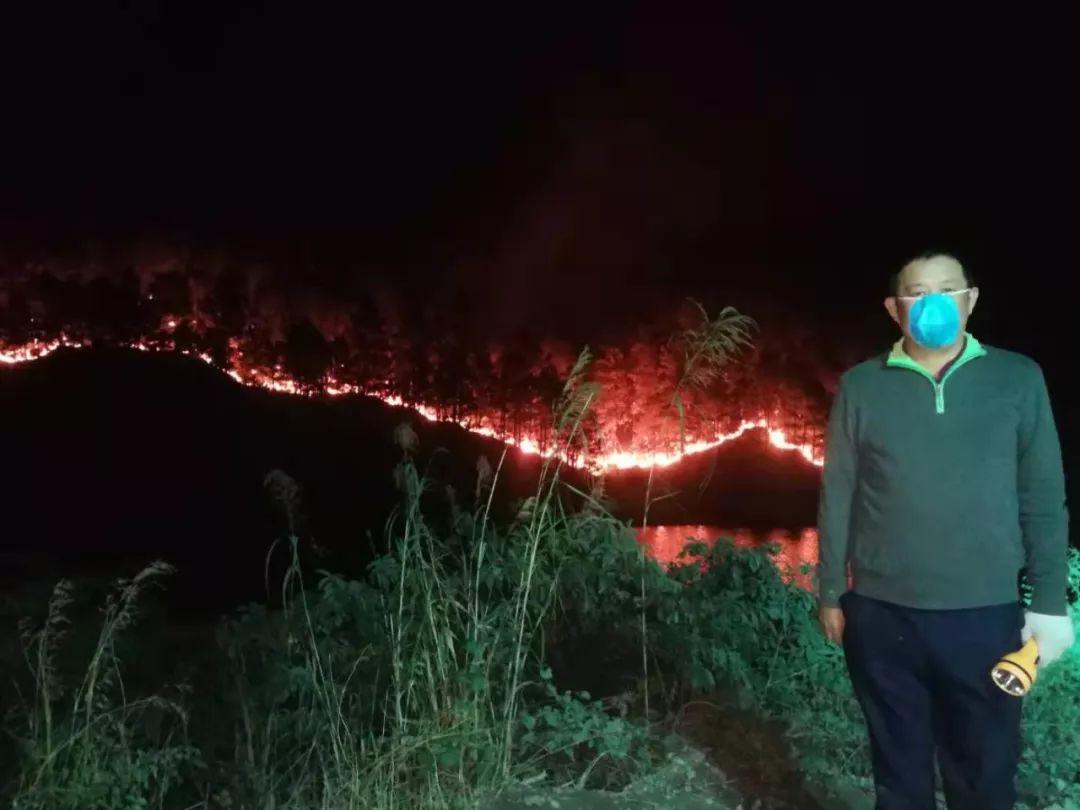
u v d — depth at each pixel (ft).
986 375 11.46
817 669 19.92
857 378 12.00
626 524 20.43
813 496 81.56
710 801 15.43
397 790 14.76
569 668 19.94
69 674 22.22
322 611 18.93
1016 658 11.17
